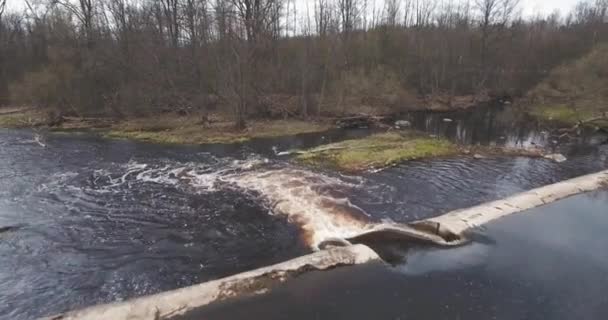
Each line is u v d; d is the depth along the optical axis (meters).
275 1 35.62
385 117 33.12
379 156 18.52
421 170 16.81
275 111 31.31
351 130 27.53
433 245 9.92
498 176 16.16
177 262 9.12
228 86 27.17
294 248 9.86
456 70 45.31
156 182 14.94
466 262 9.14
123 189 14.10
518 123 31.19
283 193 13.48
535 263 9.10
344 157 18.45
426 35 46.72
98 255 9.38
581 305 7.56
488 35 47.53
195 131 25.67
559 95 37.41
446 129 28.69
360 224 11.12
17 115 30.06
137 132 25.23
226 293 7.61
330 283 8.10
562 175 16.41
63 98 29.48
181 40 30.75
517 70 48.16
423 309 7.37
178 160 18.42
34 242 9.98
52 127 26.72
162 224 11.16
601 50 35.66
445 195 13.88
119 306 7.07
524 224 11.13
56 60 30.08
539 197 13.03
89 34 31.98
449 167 17.33
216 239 10.29
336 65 37.06
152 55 30.34
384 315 7.16
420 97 43.09
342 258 8.92
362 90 36.66
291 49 34.88
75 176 15.59
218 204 12.66
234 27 26.00
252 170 16.56
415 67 43.75
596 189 14.15
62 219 11.42
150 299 7.30
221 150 20.78
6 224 10.99
